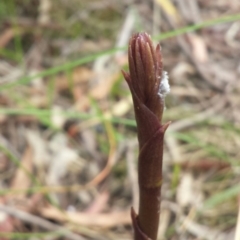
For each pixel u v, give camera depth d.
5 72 0.40
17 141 0.35
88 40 0.42
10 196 0.32
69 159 0.34
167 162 0.34
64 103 0.38
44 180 0.33
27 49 0.42
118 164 0.33
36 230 0.31
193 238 0.30
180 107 0.37
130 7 0.44
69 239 0.30
